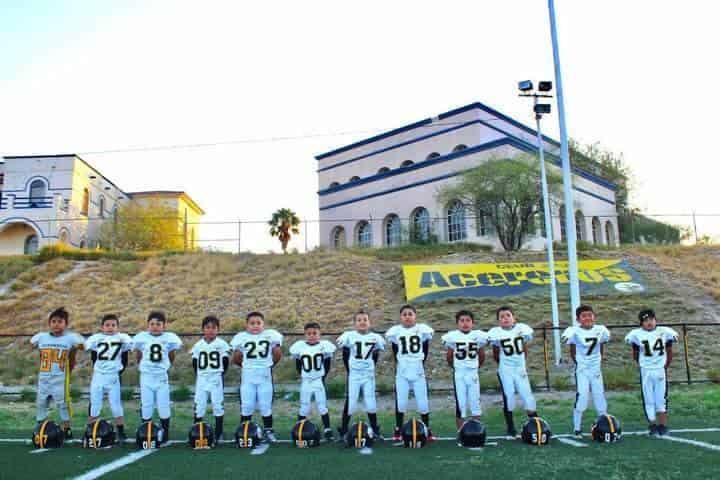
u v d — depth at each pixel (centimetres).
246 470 652
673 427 915
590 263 2383
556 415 1057
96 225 4066
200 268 2567
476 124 3497
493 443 805
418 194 3353
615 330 1780
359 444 796
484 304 2033
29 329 2003
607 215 3634
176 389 1437
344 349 876
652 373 850
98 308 2155
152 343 855
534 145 3556
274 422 1055
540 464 661
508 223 2867
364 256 2708
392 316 1975
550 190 2903
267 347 859
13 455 750
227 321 1964
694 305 1977
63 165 3744
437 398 1310
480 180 2881
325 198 3888
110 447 809
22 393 1363
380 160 3959
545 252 2606
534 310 1948
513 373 855
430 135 3712
